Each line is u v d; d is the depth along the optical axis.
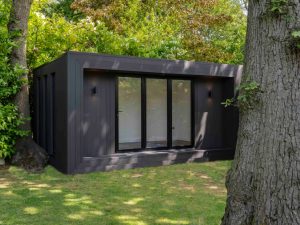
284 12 2.53
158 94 8.24
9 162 7.51
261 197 2.60
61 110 6.95
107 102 7.56
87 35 10.12
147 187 5.65
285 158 2.52
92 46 10.24
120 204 4.65
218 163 8.16
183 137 8.56
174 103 8.42
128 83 7.85
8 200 4.79
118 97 7.73
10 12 8.03
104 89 7.52
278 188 2.53
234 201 2.76
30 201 4.75
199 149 8.66
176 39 12.09
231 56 13.86
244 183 2.70
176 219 4.05
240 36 14.88
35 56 9.73
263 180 2.59
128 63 7.26
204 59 13.98
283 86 2.54
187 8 15.11
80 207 4.49
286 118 2.53
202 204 4.66
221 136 9.09
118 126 7.72
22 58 7.99
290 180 2.50
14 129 7.48
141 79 7.99
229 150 8.85
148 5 15.05
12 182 5.98
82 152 7.05
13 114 7.46
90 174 6.74
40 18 9.84
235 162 2.83
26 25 8.06
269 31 2.60
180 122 8.52
